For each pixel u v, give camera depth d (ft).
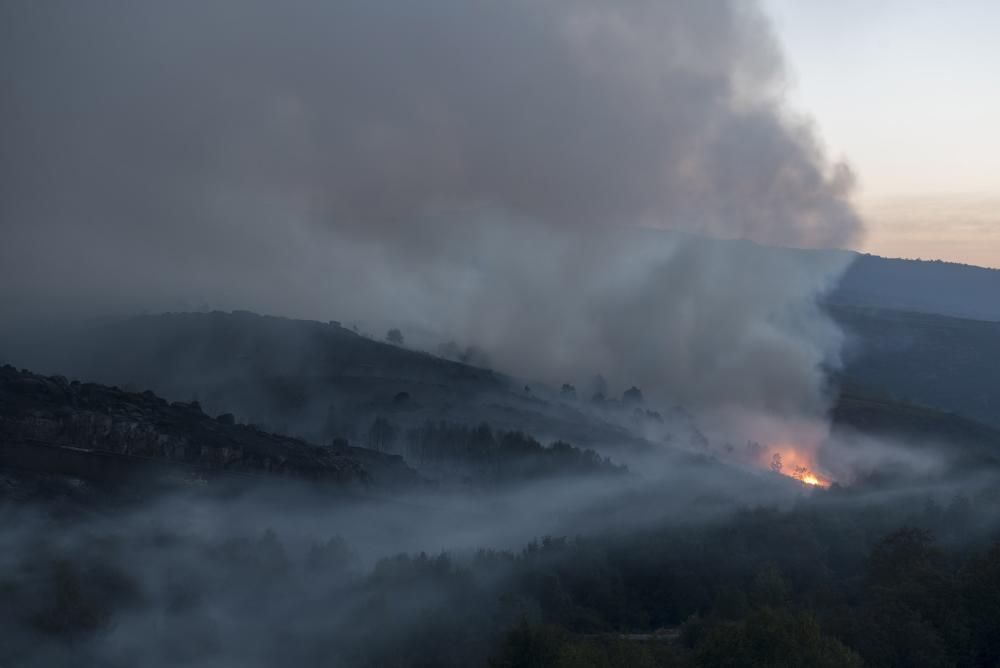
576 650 341.00
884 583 445.78
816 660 336.29
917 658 370.73
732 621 410.93
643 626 476.95
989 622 404.98
